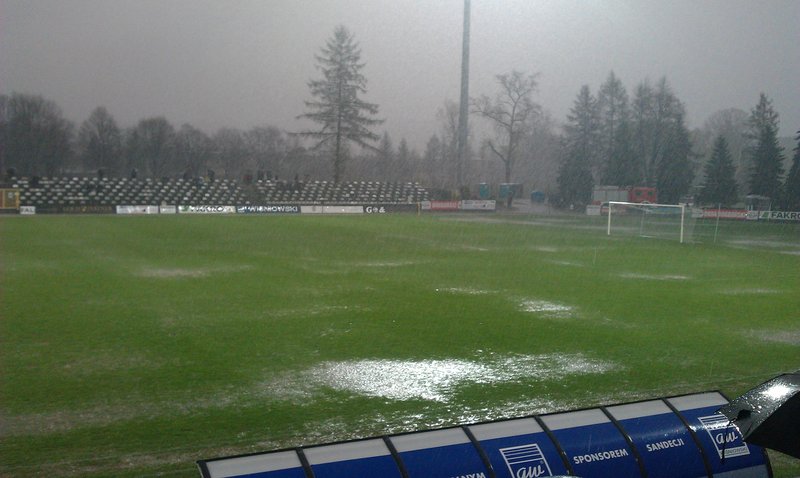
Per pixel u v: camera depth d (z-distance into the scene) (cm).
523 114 8256
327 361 1137
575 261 2611
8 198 5275
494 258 2662
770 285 2072
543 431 475
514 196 7531
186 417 860
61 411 879
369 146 8181
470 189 7369
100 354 1166
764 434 325
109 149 8744
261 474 404
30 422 838
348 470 417
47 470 699
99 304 1617
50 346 1217
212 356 1161
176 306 1605
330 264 2411
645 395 970
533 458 456
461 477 434
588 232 4097
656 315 1584
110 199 5722
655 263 2597
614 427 489
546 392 979
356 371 1079
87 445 766
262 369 1085
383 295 1788
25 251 2705
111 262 2395
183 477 685
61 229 3791
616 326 1452
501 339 1312
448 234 3806
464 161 6944
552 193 7312
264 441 784
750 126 7056
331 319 1475
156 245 3000
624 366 1130
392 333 1348
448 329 1393
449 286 1956
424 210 6525
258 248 2928
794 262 2688
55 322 1412
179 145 9156
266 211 5888
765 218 5522
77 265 2303
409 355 1181
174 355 1165
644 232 4059
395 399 941
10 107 8300
